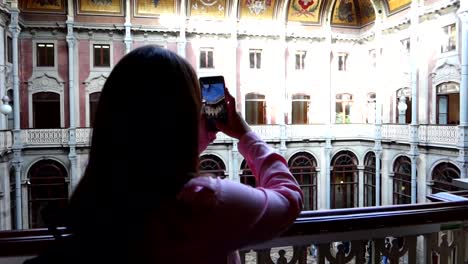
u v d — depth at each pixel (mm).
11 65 23500
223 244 1266
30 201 25016
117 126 1190
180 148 1223
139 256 1165
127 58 1269
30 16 25062
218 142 26766
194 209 1187
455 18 21312
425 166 23141
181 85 1249
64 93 25984
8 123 23578
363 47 29250
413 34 23500
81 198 1200
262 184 1517
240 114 1699
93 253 1131
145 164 1165
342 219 2559
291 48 28562
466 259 3041
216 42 27562
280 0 27844
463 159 20156
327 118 28938
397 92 25828
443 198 3359
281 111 28078
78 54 25938
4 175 21625
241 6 27594
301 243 2580
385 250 2771
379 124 26469
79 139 25438
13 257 2037
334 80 29219
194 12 27109
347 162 29109
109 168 1177
